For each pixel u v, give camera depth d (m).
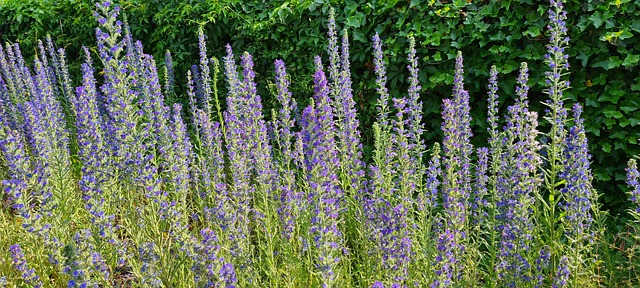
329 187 3.16
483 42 4.78
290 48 6.04
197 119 5.53
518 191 3.27
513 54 4.76
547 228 3.67
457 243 3.05
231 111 4.48
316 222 2.83
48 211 3.57
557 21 3.64
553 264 3.40
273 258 3.66
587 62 4.56
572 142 3.13
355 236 4.22
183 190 3.87
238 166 3.85
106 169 4.02
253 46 6.34
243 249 3.43
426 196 3.80
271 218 3.96
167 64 6.75
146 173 3.44
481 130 5.12
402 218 3.06
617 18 4.37
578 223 3.17
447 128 3.29
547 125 4.84
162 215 3.36
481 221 3.70
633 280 3.66
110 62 3.59
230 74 5.05
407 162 3.44
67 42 8.27
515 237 3.23
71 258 2.59
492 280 3.40
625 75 4.47
